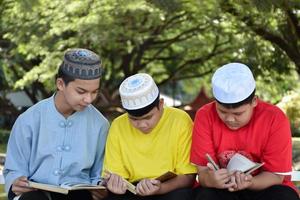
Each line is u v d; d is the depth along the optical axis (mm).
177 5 10703
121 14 14930
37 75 17812
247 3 11516
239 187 3959
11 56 20641
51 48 17141
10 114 26281
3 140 19594
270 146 4176
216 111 4293
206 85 29281
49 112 4457
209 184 4031
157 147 4379
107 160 4438
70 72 4199
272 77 16750
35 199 4090
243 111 4016
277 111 4258
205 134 4262
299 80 19016
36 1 11625
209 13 14133
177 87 37531
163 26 17969
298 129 14781
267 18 13000
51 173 4414
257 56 15328
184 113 4484
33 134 4457
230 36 16516
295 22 13391
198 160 4250
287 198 3996
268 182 4102
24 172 4441
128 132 4438
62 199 4379
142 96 4121
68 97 4266
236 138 4234
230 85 3959
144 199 4246
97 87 4266
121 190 4133
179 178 4277
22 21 16531
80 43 17125
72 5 14859
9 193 4375
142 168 4367
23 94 30797
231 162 4105
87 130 4508
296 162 8617
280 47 14375
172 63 24531
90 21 15102
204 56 20594
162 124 4410
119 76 23781
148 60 23219
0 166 9234
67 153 4438
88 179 4527
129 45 18391
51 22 15789
